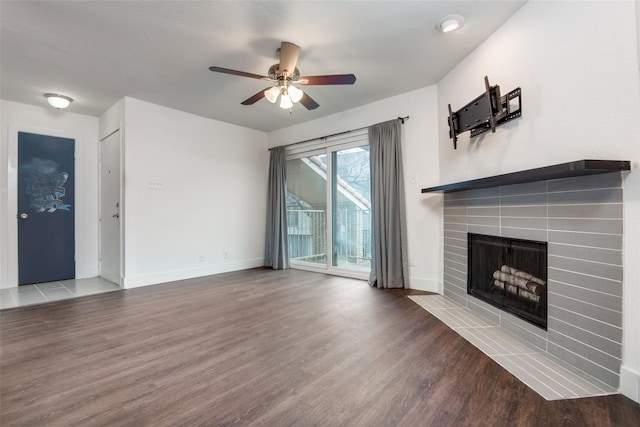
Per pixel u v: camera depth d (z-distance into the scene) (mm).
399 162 3555
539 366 1784
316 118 4547
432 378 1664
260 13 2115
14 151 3844
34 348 2057
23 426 1301
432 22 2240
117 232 3938
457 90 2898
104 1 1972
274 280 4098
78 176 4312
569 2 1735
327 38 2441
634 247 1452
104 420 1338
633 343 1462
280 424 1310
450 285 3139
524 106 2068
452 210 3074
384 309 2834
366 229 4215
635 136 1432
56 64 2846
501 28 2289
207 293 3451
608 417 1336
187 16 2139
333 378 1673
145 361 1875
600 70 1575
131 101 3723
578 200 1712
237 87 3389
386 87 3420
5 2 1962
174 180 4148
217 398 1498
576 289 1729
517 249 2240
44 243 4059
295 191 5078
